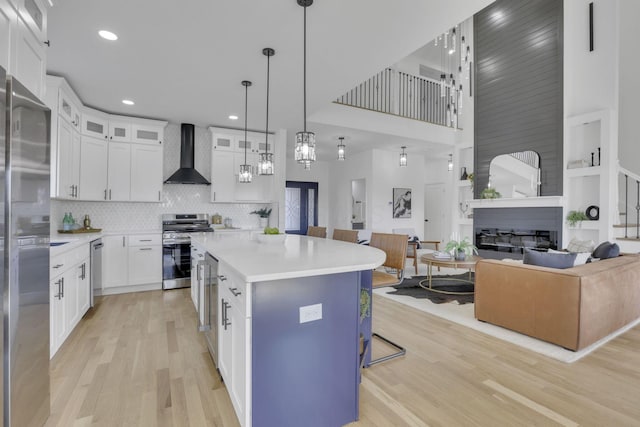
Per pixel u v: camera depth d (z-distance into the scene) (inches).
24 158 58.4
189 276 188.2
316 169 344.5
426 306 147.4
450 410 71.6
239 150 213.0
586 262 126.1
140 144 183.3
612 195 183.6
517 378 85.0
